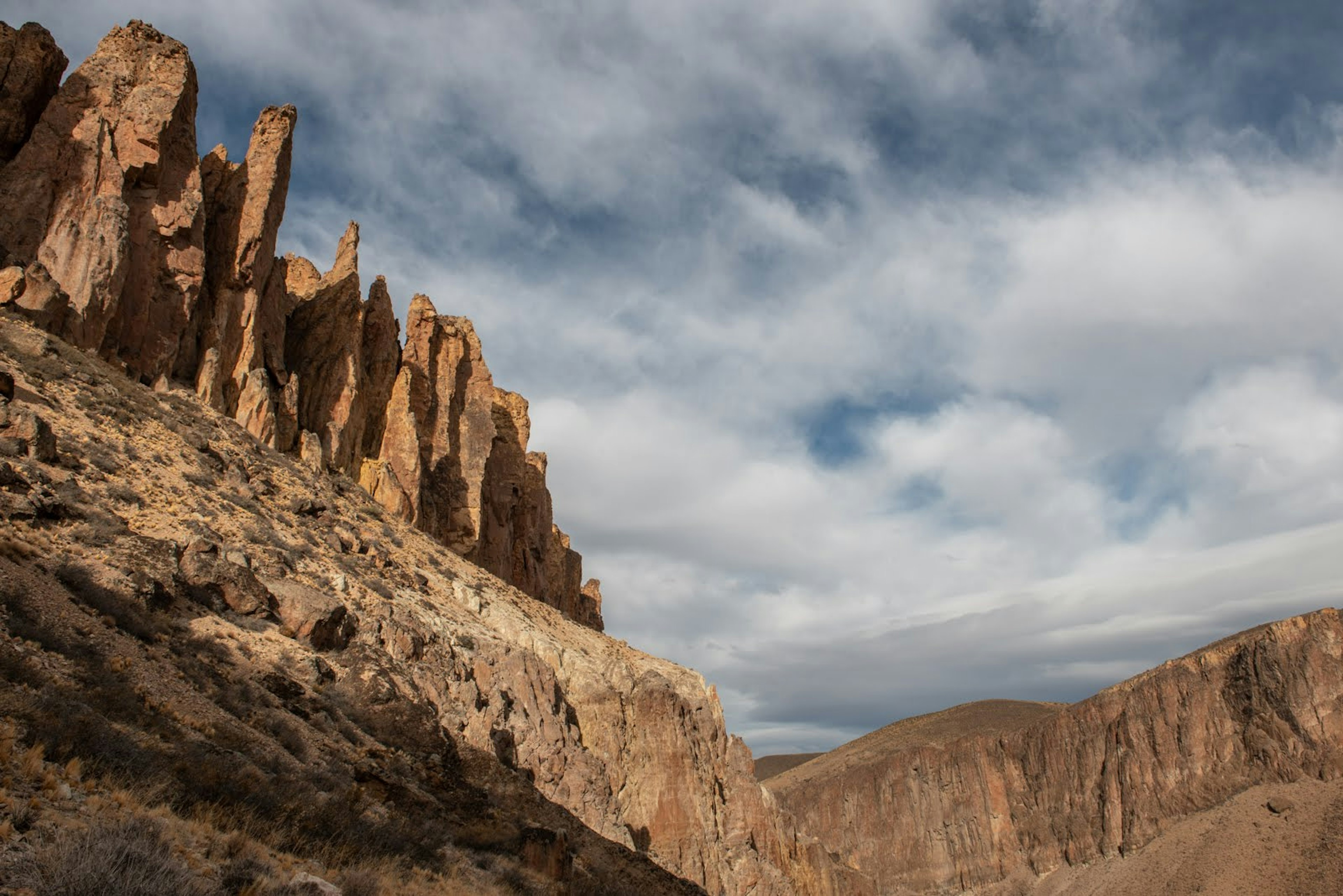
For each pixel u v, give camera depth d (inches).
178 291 1903.3
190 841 577.3
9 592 853.2
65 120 1851.6
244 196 2135.8
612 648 2596.0
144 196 1902.1
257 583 1286.9
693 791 2185.0
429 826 977.5
